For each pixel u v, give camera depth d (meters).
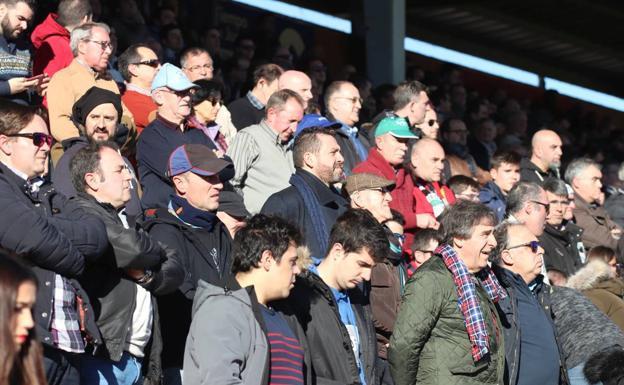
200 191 14.76
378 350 16.17
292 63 32.75
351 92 21.47
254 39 34.03
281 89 21.03
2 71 18.11
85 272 13.05
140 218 15.55
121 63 20.25
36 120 13.05
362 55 36.22
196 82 19.89
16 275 9.09
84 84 18.12
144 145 17.67
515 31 47.75
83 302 12.63
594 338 17.09
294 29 36.53
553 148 25.28
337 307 14.20
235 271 13.14
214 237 14.95
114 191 13.72
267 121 19.17
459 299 14.97
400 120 19.58
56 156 17.67
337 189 17.77
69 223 12.59
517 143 32.44
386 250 14.43
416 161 20.88
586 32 48.88
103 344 13.02
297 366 12.94
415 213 19.56
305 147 16.94
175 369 14.20
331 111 21.56
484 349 14.71
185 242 14.62
